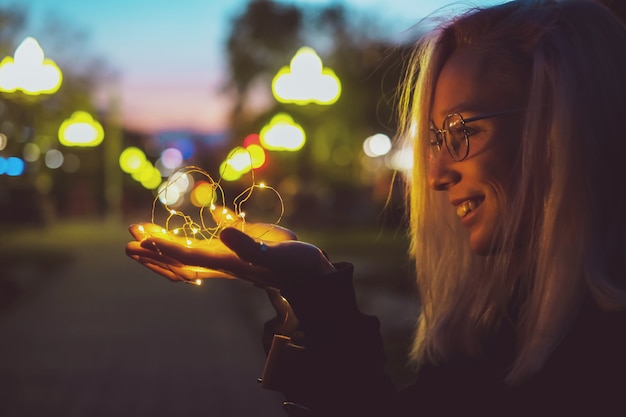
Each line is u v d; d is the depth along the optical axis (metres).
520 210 1.15
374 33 27.52
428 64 1.36
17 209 32.53
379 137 28.69
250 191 1.36
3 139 15.42
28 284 17.28
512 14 1.24
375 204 33.50
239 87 36.62
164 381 7.95
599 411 1.02
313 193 32.75
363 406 1.23
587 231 1.10
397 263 17.55
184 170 1.33
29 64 11.17
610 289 1.05
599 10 1.17
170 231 1.30
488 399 1.20
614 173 1.11
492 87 1.21
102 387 7.70
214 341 10.39
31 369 8.55
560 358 1.08
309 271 1.20
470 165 1.22
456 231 1.47
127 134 76.25
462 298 1.44
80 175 52.31
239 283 18.06
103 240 31.59
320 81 15.23
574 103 1.10
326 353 1.22
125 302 14.68
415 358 1.59
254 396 7.27
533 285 1.19
